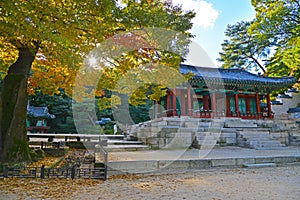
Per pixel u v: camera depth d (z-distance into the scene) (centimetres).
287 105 1906
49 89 848
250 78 1565
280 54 1953
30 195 354
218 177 502
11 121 607
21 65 657
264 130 1215
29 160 619
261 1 1889
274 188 405
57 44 512
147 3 703
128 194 367
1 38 613
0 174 481
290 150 945
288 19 1834
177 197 351
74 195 358
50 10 457
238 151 909
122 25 632
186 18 824
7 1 394
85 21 564
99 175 476
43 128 1898
